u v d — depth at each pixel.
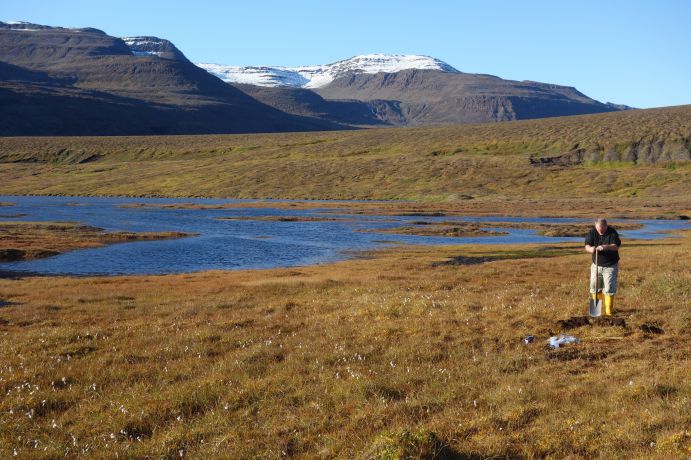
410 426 8.70
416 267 35.72
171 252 48.66
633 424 8.27
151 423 9.36
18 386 11.11
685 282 17.94
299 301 21.30
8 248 47.16
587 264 32.41
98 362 12.86
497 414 8.97
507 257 41.25
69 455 8.34
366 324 15.54
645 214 85.88
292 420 9.14
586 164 147.25
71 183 154.62
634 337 12.89
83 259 44.59
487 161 150.50
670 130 156.88
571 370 11.09
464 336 13.72
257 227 70.81
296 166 159.00
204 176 155.75
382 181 142.00
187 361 12.68
